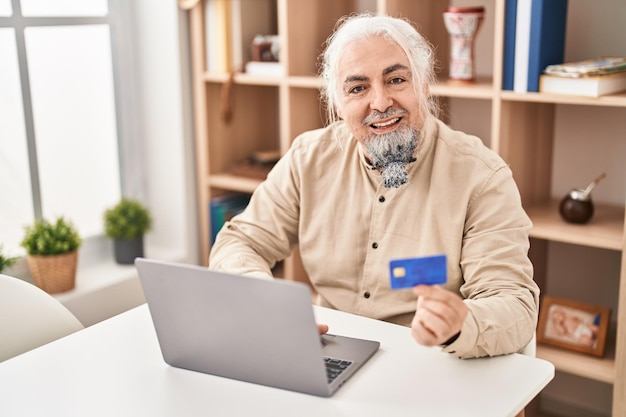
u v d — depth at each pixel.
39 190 2.78
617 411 2.34
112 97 3.01
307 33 2.77
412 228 1.82
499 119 2.36
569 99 2.23
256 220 2.02
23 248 2.71
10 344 1.74
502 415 1.29
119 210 2.89
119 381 1.44
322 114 2.90
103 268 2.90
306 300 1.28
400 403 1.33
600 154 2.57
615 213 2.51
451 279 1.77
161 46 2.96
